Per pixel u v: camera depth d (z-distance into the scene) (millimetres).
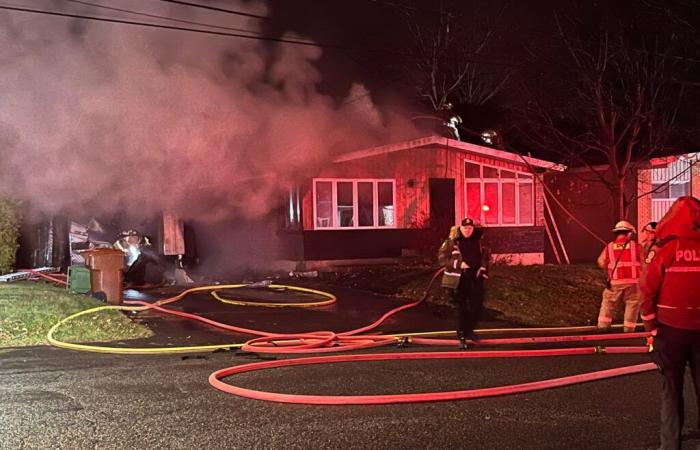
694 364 4762
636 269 9977
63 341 9109
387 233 18344
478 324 11477
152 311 12008
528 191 19844
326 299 13805
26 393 6340
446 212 19125
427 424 5477
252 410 5828
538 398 6324
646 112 17438
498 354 8352
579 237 22719
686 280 4660
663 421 4777
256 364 7598
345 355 8305
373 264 18125
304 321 11297
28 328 9523
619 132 20359
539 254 19781
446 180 19047
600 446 4996
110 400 6109
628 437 5199
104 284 12438
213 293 14375
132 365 7703
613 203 18156
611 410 5934
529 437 5180
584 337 9805
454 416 5707
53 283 14820
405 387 6742
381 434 5211
